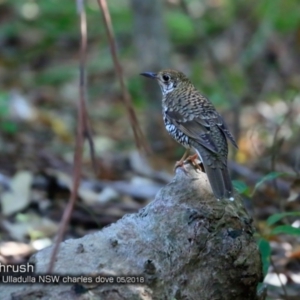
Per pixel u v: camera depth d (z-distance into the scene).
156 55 17.30
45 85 22.17
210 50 18.88
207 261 7.40
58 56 24.19
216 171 8.18
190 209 7.54
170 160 16.17
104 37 23.38
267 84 20.94
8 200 12.54
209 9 25.02
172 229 7.43
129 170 15.45
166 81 10.00
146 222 7.52
